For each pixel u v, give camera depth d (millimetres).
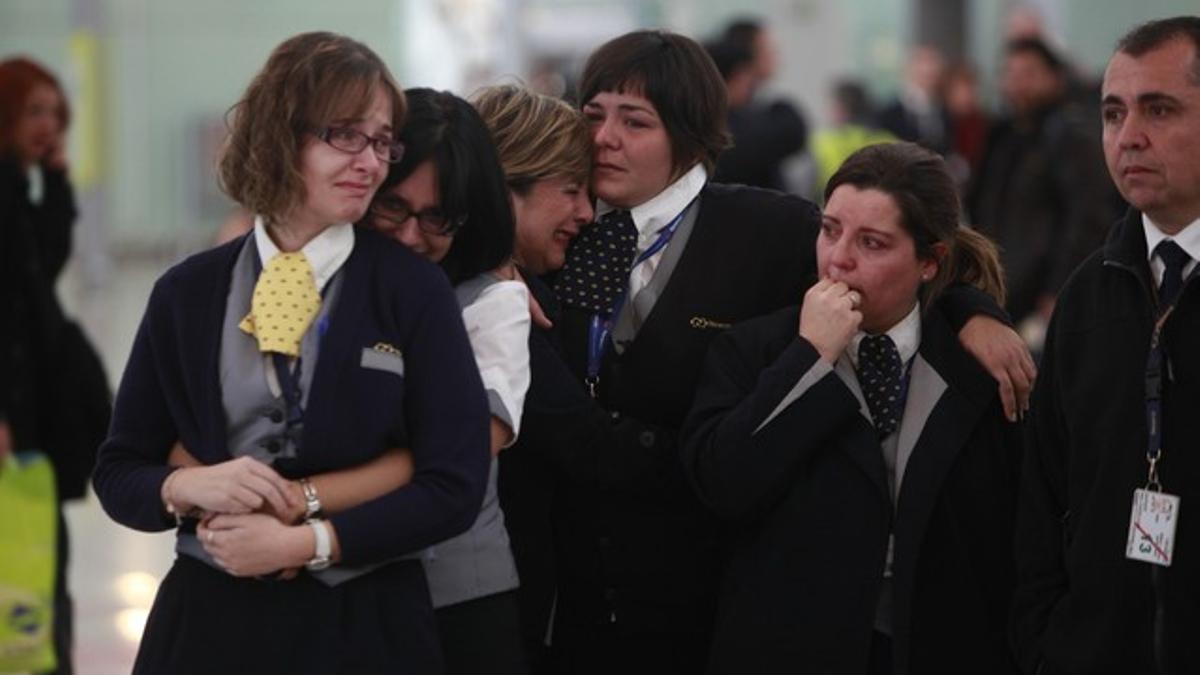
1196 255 7125
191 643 6695
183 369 6824
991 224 18891
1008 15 32812
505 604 7543
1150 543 7078
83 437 12250
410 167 7176
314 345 6723
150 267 38531
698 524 8320
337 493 6656
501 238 7488
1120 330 7301
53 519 11562
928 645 7805
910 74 27875
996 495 7902
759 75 19719
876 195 7754
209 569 6758
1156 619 7082
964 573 7836
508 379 7320
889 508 7785
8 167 11805
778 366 7703
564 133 8156
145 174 38469
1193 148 7031
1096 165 17500
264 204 6742
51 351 12102
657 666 8453
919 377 7891
